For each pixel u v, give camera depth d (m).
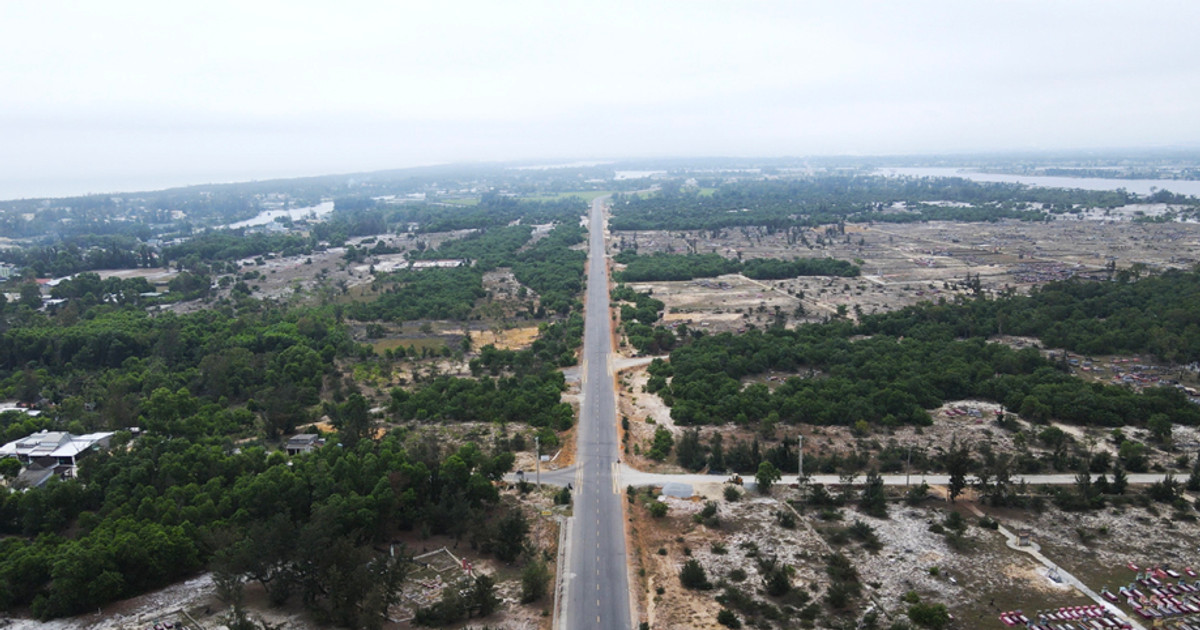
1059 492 179.38
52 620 132.88
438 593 141.00
